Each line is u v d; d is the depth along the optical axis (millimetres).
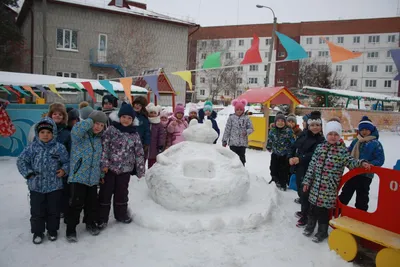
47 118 3658
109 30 27125
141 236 3805
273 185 5805
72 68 26047
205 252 3473
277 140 6246
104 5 27016
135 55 27266
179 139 6547
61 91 10945
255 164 8922
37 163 3574
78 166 3680
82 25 26062
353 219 3674
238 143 6652
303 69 38844
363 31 43281
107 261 3270
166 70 29656
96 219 3965
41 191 3590
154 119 6191
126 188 4164
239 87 44188
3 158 8156
